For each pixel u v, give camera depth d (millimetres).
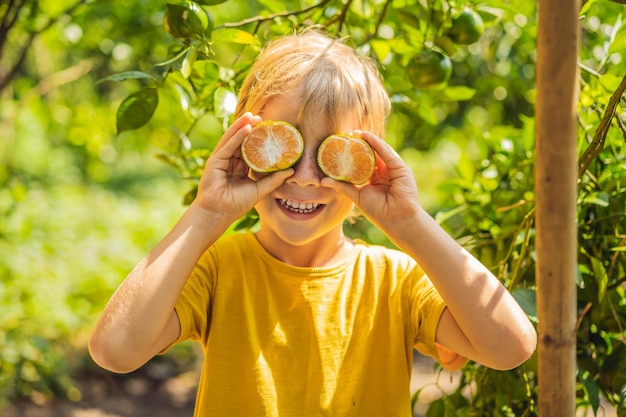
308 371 1649
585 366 2012
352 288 1722
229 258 1730
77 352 5668
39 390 4941
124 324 1525
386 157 1607
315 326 1672
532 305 1799
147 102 2037
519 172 2391
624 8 2189
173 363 6027
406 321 1709
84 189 8680
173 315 1606
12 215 5652
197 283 1676
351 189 1616
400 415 1665
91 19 3736
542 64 1246
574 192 1277
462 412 2207
